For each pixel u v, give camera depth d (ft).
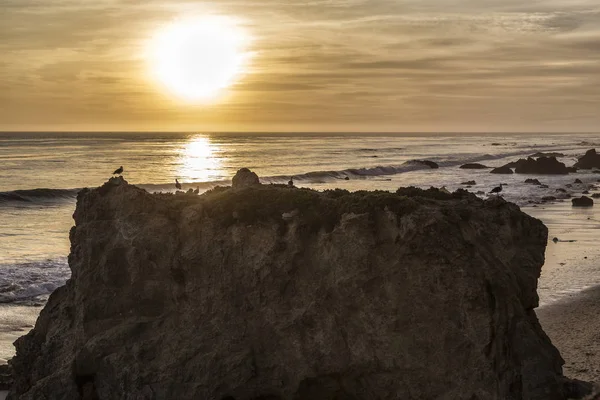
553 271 120.88
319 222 57.31
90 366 60.44
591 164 400.47
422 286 53.42
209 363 57.16
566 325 88.07
